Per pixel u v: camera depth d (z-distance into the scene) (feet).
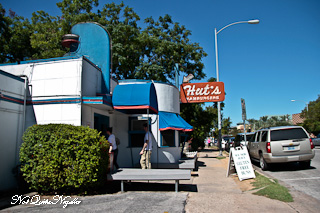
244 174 28.32
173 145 38.50
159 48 78.38
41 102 25.93
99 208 17.04
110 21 77.46
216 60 63.67
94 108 28.60
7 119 23.45
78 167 19.90
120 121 36.91
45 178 20.21
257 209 16.83
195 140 88.74
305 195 20.44
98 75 30.45
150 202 18.34
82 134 20.54
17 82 25.08
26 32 75.51
